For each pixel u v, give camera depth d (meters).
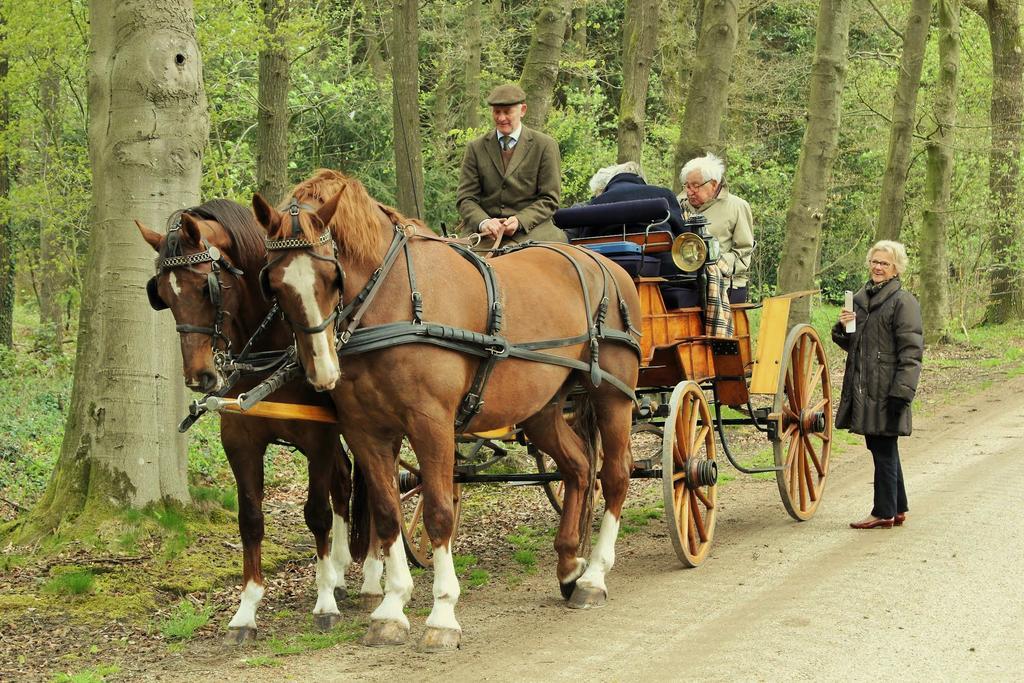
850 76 24.03
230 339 5.09
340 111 18.02
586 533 6.54
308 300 4.62
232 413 5.39
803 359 8.14
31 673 4.94
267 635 5.54
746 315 7.88
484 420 5.51
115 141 6.84
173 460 7.11
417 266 5.15
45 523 6.81
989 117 23.83
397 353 4.96
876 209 25.58
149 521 6.77
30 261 16.31
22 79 12.34
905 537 7.01
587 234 7.28
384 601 5.33
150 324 6.92
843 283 27.95
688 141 12.15
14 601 5.81
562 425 6.30
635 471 6.80
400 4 11.16
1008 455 10.02
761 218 23.42
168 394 7.05
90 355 7.08
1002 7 22.38
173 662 5.07
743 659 4.76
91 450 6.88
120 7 6.82
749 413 7.61
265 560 6.86
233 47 12.58
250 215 5.28
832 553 6.73
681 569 6.62
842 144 25.17
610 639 5.22
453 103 21.28
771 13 27.39
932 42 24.12
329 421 5.35
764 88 24.11
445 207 18.25
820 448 11.02
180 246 4.91
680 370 7.02
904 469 9.70
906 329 7.25
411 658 5.02
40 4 11.70
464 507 8.78
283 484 9.55
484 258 5.82
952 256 23.67
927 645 4.84
